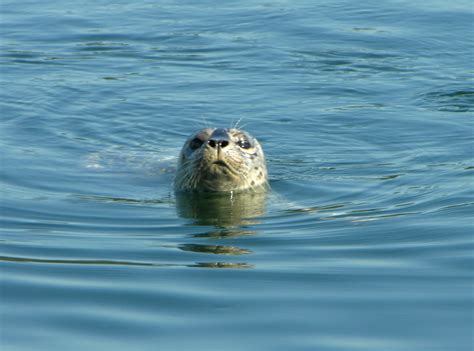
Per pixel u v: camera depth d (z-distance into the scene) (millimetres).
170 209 37312
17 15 70250
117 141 47875
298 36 64938
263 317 23766
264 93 54656
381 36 64562
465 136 47062
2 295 25547
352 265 28406
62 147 46281
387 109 51719
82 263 28875
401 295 25328
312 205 37688
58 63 60000
